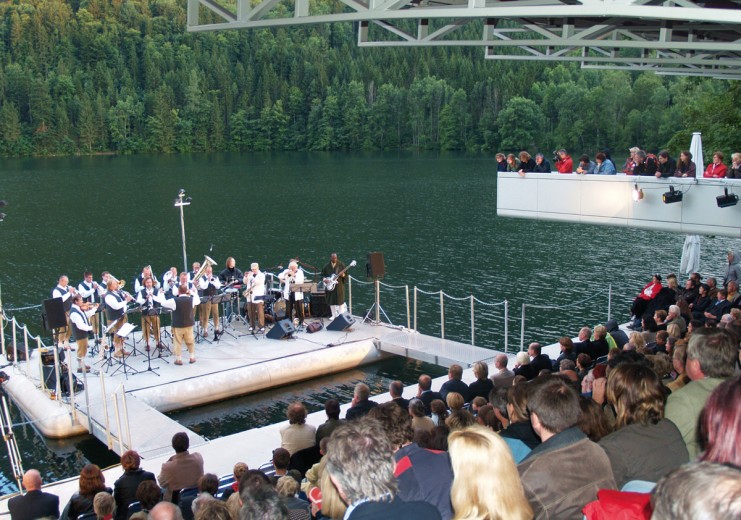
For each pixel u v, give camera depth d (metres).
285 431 10.39
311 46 150.75
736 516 2.18
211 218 58.94
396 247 45.75
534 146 124.94
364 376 20.25
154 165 111.06
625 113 116.56
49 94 131.38
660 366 7.69
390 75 144.75
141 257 43.94
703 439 2.92
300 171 100.00
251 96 145.62
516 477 3.43
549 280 35.66
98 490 8.84
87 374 18.12
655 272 37.19
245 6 11.31
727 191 16.25
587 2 8.27
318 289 23.14
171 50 146.38
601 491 3.37
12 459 14.00
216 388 18.16
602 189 18.20
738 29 13.12
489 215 58.91
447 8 9.21
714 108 44.75
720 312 16.34
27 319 29.67
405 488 4.07
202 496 7.02
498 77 136.25
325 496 4.05
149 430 15.08
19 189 80.50
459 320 28.53
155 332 19.45
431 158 119.31
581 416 5.43
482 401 9.52
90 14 150.75
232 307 22.83
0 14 145.88
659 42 11.30
